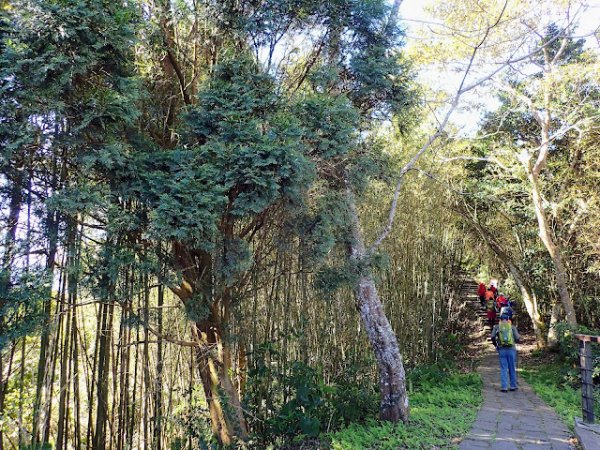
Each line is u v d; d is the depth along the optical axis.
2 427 4.00
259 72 4.14
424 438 4.66
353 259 4.91
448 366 9.38
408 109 5.16
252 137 3.59
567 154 10.45
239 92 3.91
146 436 4.74
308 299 6.48
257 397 5.08
